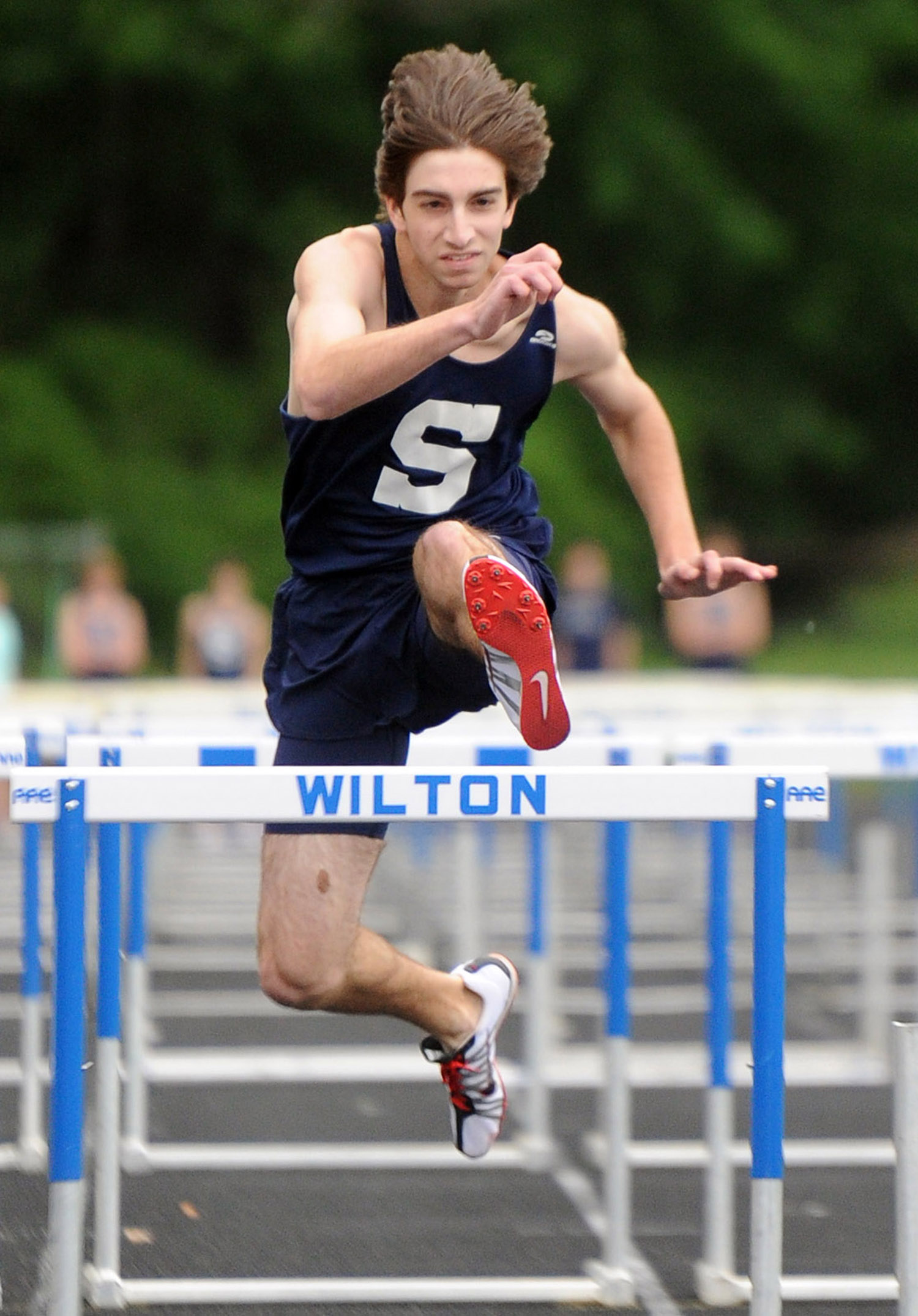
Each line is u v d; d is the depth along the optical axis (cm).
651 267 12025
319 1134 2217
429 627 1312
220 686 5534
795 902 4350
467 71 1247
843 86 11988
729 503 13000
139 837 1995
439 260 1243
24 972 1980
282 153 11575
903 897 4778
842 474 13188
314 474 1334
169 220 11588
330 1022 2947
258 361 11362
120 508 10369
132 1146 2039
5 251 11256
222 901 4388
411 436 1311
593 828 6225
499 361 1309
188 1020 2952
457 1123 1431
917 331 12706
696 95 11894
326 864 1331
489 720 3064
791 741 1564
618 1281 1596
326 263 1272
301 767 1163
